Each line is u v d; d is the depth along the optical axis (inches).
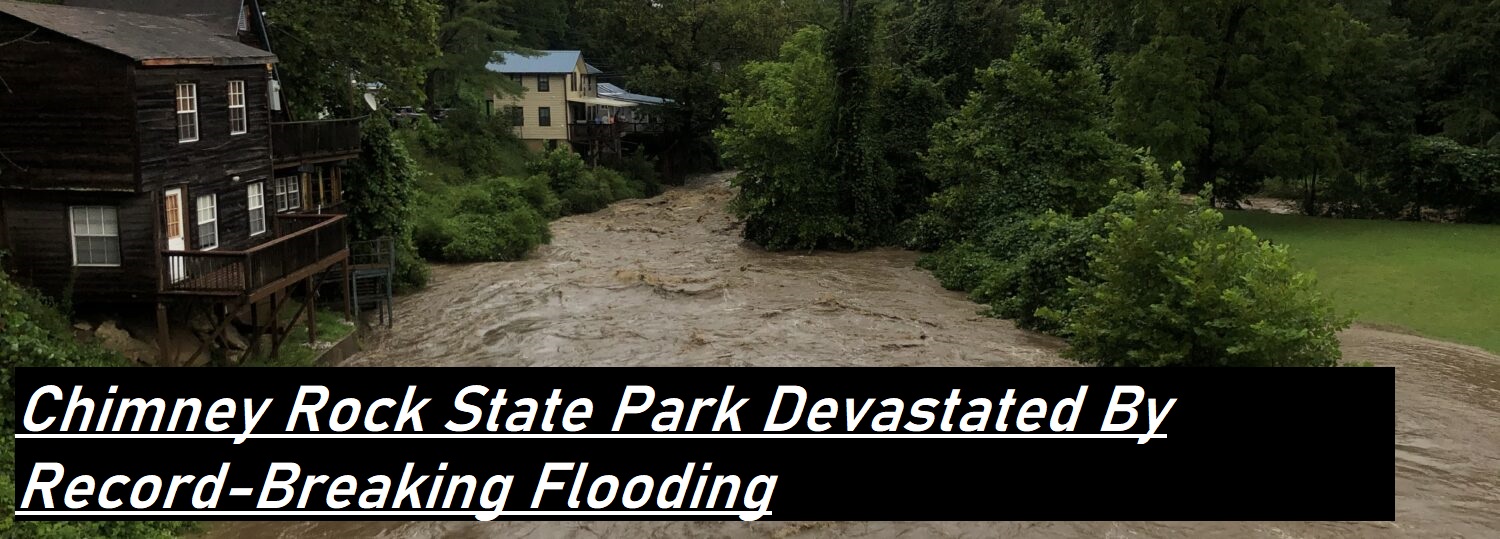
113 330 711.7
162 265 693.3
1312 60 1418.6
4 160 673.0
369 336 971.3
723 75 2716.5
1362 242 1337.4
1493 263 1176.8
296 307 964.6
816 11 3029.0
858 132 1576.0
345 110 1241.4
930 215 1505.9
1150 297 632.4
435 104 2309.3
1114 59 1472.7
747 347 885.8
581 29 3280.0
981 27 1724.9
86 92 663.8
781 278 1285.7
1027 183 1294.3
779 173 1549.0
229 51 793.6
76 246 689.0
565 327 982.4
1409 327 999.0
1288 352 598.2
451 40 2255.2
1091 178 1285.7
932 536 514.3
